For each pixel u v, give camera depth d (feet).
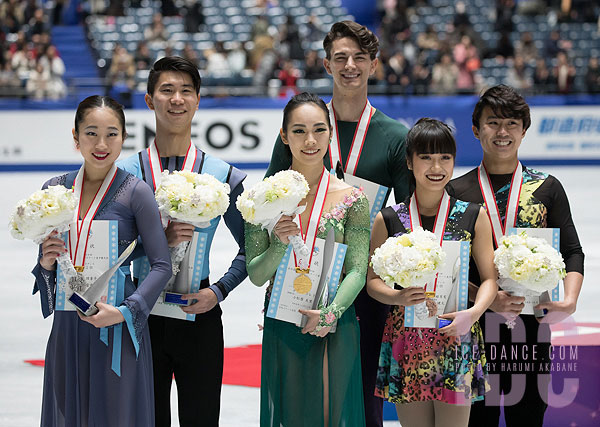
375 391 11.78
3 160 48.98
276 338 11.17
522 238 11.17
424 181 11.34
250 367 17.43
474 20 68.44
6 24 60.85
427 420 11.53
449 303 11.15
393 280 10.58
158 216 10.81
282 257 10.94
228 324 20.63
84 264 10.44
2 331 20.29
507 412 12.30
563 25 66.64
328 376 11.10
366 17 73.10
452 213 11.46
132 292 10.96
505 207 12.06
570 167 52.29
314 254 10.96
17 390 16.22
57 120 49.19
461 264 11.13
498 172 12.23
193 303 11.20
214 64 55.01
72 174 11.01
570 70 54.95
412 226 11.50
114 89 49.26
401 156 13.07
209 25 64.49
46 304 10.64
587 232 33.01
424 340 11.23
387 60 54.90
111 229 10.50
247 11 66.54
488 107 11.97
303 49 57.98
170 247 10.99
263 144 49.03
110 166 10.84
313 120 10.98
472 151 51.47
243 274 11.74
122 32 63.05
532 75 56.85
